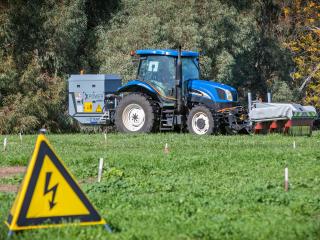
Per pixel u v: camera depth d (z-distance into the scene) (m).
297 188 34.25
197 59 70.31
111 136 62.41
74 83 76.50
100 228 23.23
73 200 23.33
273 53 121.25
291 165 43.00
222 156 46.16
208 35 104.31
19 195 22.84
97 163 42.88
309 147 52.38
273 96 118.56
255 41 113.06
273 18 126.06
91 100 75.81
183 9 105.00
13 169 42.28
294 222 25.38
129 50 100.81
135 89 69.81
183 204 28.80
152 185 34.53
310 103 122.69
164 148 51.91
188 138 59.12
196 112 65.25
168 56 67.94
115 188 33.44
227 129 67.06
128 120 68.12
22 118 89.88
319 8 124.56
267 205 29.25
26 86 93.06
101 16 109.56
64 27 95.88
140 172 39.62
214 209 27.78
